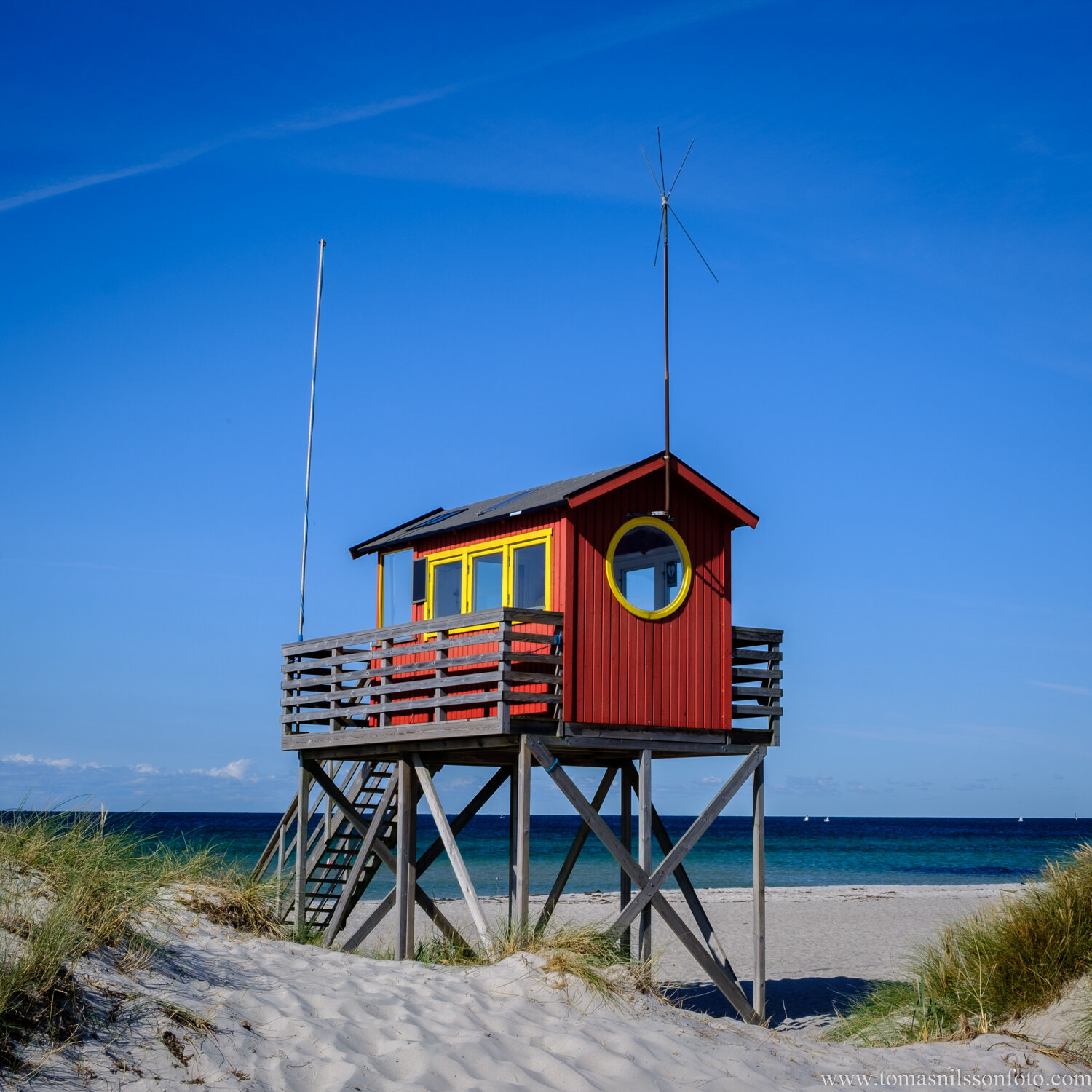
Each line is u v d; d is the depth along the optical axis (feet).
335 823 53.21
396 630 45.80
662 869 43.75
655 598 46.01
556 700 41.88
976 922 41.24
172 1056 22.25
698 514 48.06
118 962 25.90
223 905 36.73
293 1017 25.76
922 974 40.57
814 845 273.95
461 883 40.57
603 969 33.99
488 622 41.45
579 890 141.69
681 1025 31.32
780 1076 28.19
